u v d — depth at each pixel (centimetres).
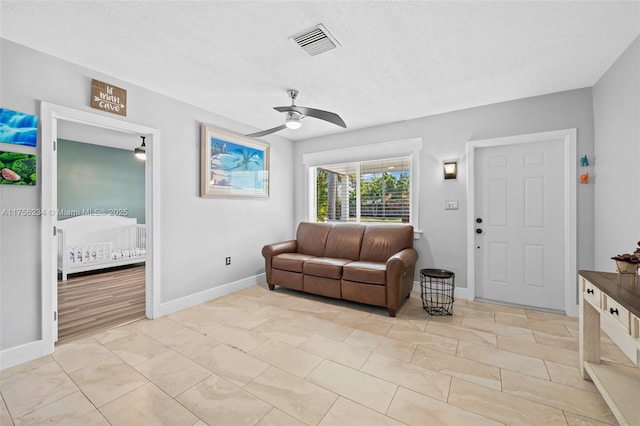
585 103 274
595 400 160
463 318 280
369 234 373
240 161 378
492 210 326
